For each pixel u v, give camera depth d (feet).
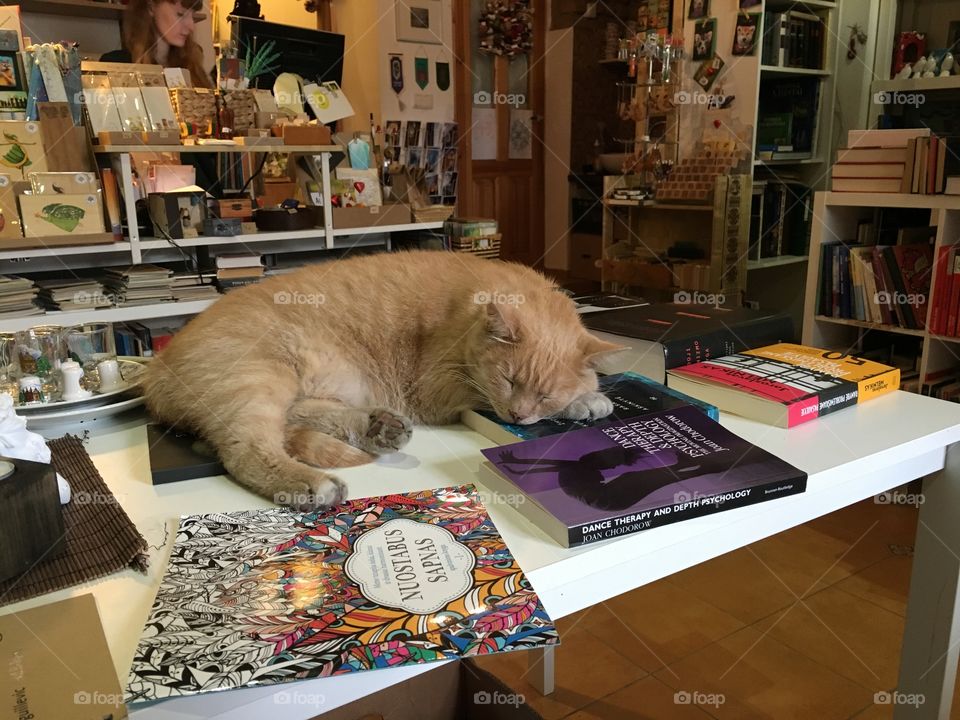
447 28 16.08
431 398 4.18
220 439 3.34
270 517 2.82
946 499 4.05
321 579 2.35
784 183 12.97
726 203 11.62
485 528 2.72
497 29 18.42
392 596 2.25
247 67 10.77
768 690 5.59
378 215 11.50
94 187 9.09
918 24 12.07
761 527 3.07
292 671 1.91
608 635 6.33
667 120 13.08
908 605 4.39
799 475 3.02
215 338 3.69
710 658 5.99
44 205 8.76
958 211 8.73
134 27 11.23
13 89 9.11
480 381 3.99
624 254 13.87
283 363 3.74
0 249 8.52
